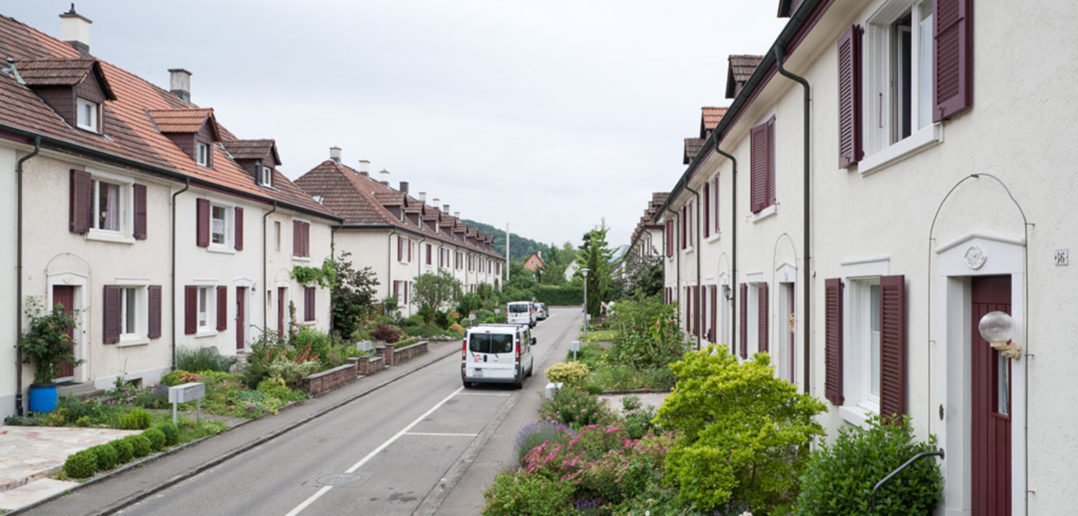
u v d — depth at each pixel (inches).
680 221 1008.2
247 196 926.4
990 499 215.2
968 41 212.5
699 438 295.3
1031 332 184.4
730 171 605.0
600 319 1964.8
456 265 2247.8
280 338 938.7
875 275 283.7
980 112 207.9
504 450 506.0
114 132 714.2
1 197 532.7
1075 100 167.6
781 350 430.6
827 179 341.7
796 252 391.5
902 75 293.1
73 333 611.2
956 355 226.7
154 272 733.3
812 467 251.1
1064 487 171.6
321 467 461.7
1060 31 172.6
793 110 401.1
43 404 550.9
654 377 722.8
